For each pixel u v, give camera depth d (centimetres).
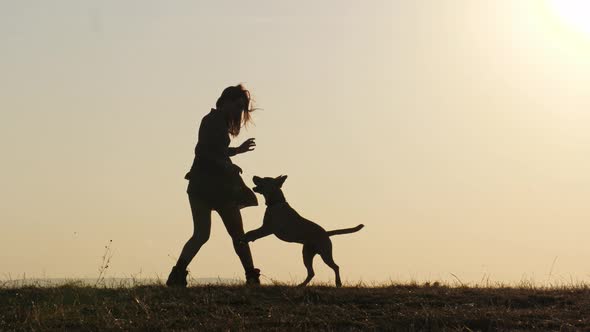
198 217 1202
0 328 930
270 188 1255
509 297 1061
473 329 925
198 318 963
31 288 1137
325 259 1233
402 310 994
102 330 916
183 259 1184
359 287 1147
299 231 1236
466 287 1170
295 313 982
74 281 1170
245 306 1023
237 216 1219
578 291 1112
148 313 981
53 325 940
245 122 1251
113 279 1183
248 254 1227
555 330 910
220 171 1197
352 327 925
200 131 1214
